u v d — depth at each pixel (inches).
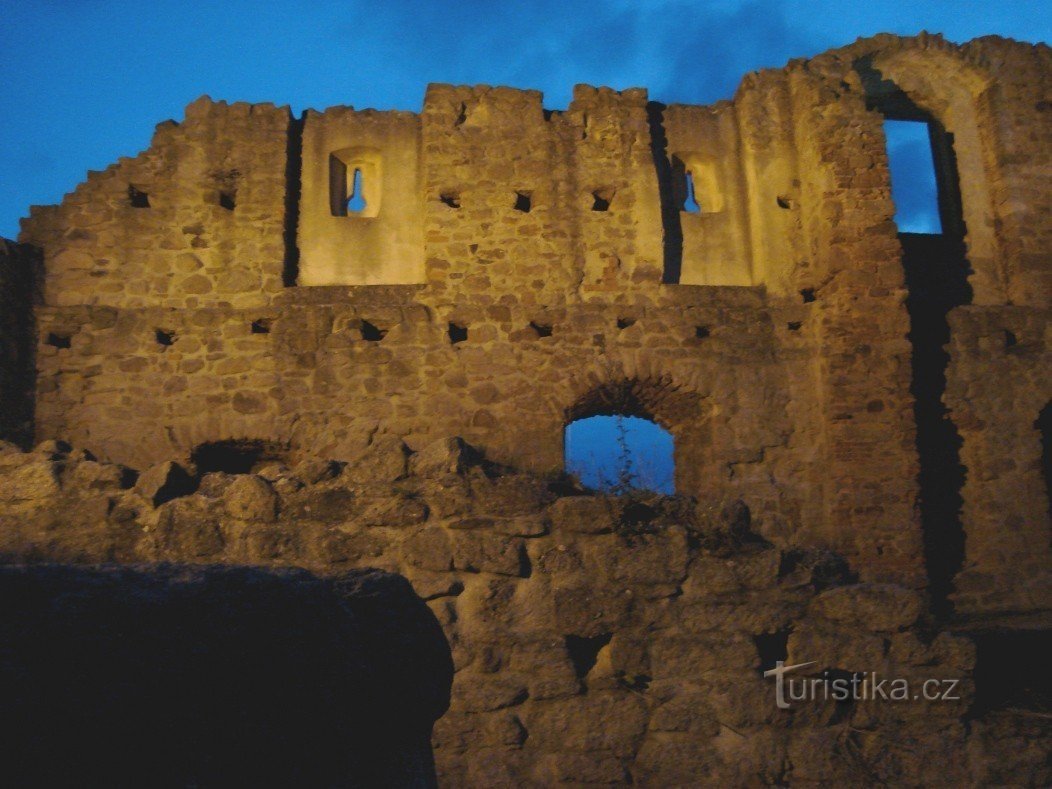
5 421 409.7
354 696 71.7
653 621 146.2
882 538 415.8
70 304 438.3
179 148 463.8
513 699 141.3
